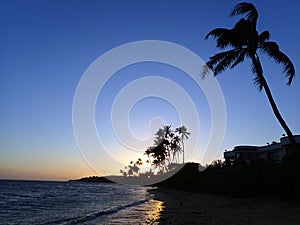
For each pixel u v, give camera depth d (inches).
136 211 1059.3
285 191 942.4
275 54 1013.8
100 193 2628.0
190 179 2364.7
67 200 1754.4
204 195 1673.2
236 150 1940.2
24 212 1137.4
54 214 1072.8
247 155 1887.3
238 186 1274.6
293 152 933.2
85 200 1749.5
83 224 773.3
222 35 1040.2
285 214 720.3
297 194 868.0
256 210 828.6
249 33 1021.2
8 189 3016.7
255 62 1021.2
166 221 740.7
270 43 1019.3
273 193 1037.8
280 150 1649.9
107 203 1539.1
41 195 2230.6
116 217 898.1
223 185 1494.8
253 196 1187.9
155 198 1733.5
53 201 1675.7
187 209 999.0
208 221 695.1
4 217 991.0
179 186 2763.3
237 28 1031.0
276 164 1074.7
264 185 1116.5
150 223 730.8
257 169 1174.3
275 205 882.1
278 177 991.6
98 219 863.7
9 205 1424.7
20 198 1911.9
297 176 874.8
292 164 914.7
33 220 912.3
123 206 1259.2
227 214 800.3
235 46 1054.4
